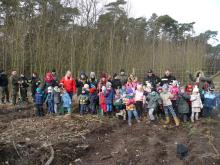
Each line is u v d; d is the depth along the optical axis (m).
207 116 16.20
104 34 35.62
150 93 15.59
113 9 41.19
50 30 32.00
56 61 28.52
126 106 15.23
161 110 16.03
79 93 17.19
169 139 13.26
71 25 33.00
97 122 14.93
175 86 15.82
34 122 15.06
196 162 10.91
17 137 12.96
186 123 15.14
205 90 16.70
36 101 16.30
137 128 14.52
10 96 21.77
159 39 44.28
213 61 51.88
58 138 12.88
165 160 11.24
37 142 12.36
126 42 36.91
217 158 11.21
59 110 16.64
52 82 17.03
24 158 11.46
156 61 34.62
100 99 16.11
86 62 29.72
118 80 16.95
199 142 12.72
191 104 15.48
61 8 34.53
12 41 28.75
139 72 31.75
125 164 11.08
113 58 31.20
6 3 35.44
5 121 15.53
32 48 30.09
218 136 13.45
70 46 30.55
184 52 39.38
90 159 11.58
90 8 33.88
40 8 34.59
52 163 11.03
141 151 11.96
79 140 12.80
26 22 31.11
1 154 11.61
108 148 12.45
